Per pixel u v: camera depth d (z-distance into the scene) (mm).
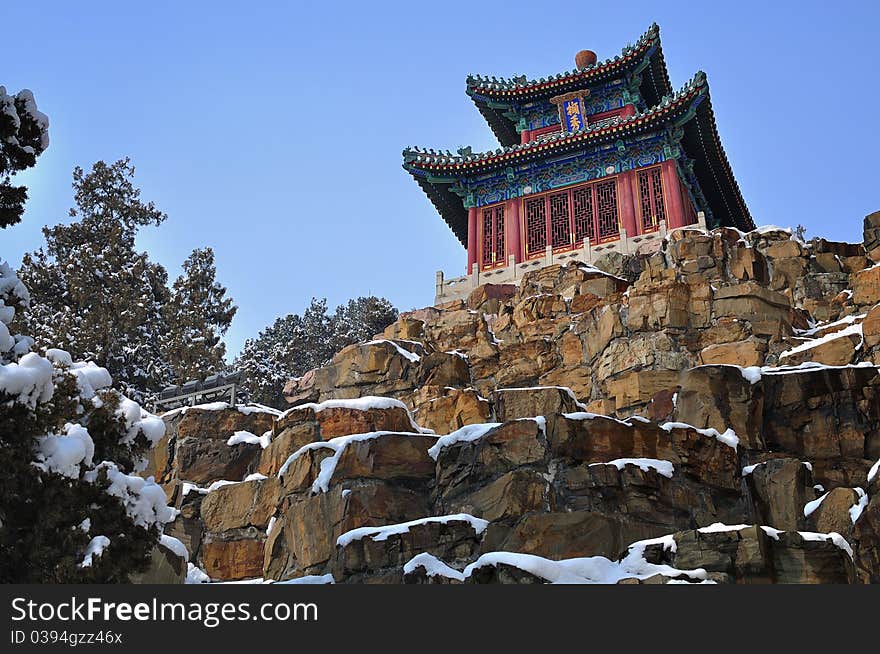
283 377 66938
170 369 55062
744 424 28188
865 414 28578
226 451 32688
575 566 20781
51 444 15477
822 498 25000
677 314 38125
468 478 25438
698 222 53344
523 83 65125
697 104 53344
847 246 43875
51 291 55750
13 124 16906
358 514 25156
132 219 62844
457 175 58844
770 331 37031
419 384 39938
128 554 15875
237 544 28484
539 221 56469
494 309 47062
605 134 55750
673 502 24406
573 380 39094
